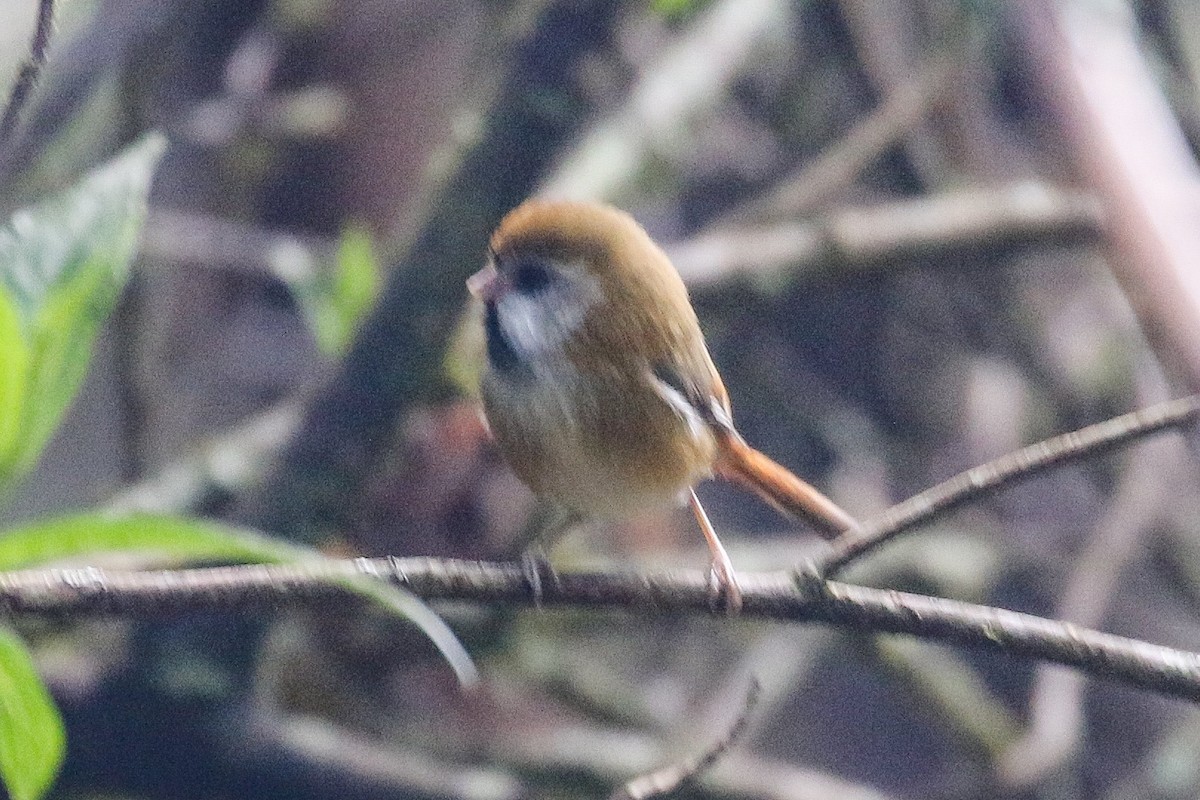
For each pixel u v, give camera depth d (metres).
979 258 10.09
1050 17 7.47
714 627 11.83
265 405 11.45
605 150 10.30
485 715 11.45
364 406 8.66
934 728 13.78
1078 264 13.07
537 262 6.27
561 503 6.55
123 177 4.22
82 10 7.97
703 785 9.94
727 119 13.49
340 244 10.06
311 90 10.88
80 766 8.56
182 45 10.68
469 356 9.83
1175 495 12.70
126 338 9.34
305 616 9.55
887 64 11.67
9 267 4.06
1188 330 6.85
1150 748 13.73
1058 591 13.11
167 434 10.91
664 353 6.21
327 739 8.98
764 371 13.19
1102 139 7.22
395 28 10.98
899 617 4.93
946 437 13.31
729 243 9.88
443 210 8.71
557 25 8.84
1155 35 10.00
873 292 13.37
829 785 10.19
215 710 8.70
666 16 10.48
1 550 3.80
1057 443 4.75
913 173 12.56
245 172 11.02
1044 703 11.08
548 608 4.93
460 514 10.09
